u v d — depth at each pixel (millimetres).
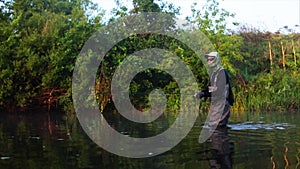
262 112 13570
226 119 8211
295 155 5355
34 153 5918
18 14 18297
